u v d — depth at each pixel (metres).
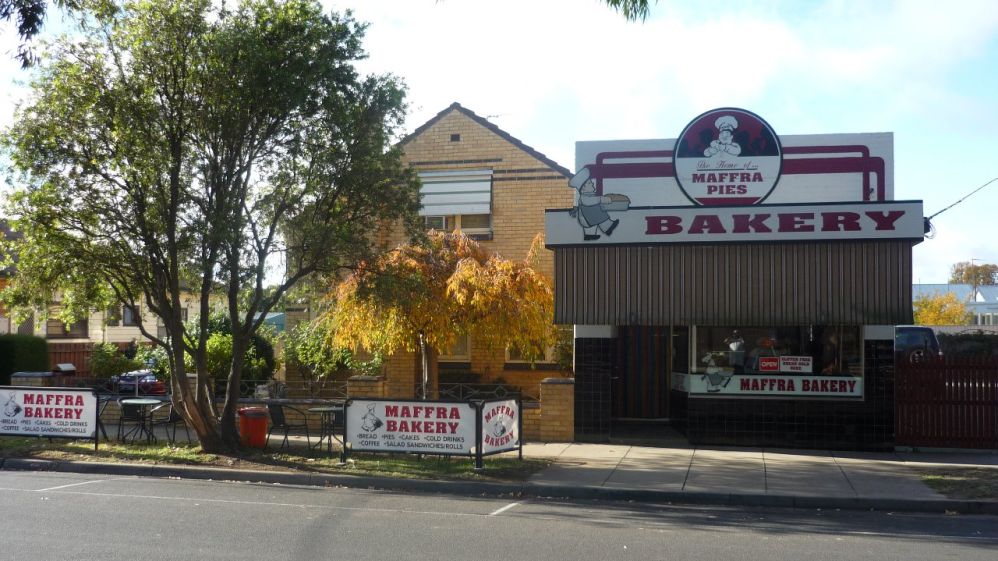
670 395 17.36
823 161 15.32
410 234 14.41
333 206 14.03
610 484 11.62
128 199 13.35
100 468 13.06
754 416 15.01
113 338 29.31
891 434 14.50
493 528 8.95
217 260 13.52
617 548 8.02
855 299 14.39
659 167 15.68
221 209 13.23
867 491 11.15
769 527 9.34
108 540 8.01
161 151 12.95
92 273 13.63
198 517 9.26
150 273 14.04
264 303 14.88
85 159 13.20
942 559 7.73
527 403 16.17
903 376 14.69
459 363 20.67
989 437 14.35
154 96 13.13
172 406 15.10
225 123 13.12
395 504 10.48
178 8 12.80
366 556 7.51
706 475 12.29
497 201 20.84
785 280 14.63
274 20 13.12
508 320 15.81
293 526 8.83
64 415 14.82
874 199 15.13
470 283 15.50
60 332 27.92
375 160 13.77
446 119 21.23
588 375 15.63
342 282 16.00
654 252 15.13
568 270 15.38
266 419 14.88
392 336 16.25
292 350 20.72
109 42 13.07
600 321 15.20
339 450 14.48
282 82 12.80
